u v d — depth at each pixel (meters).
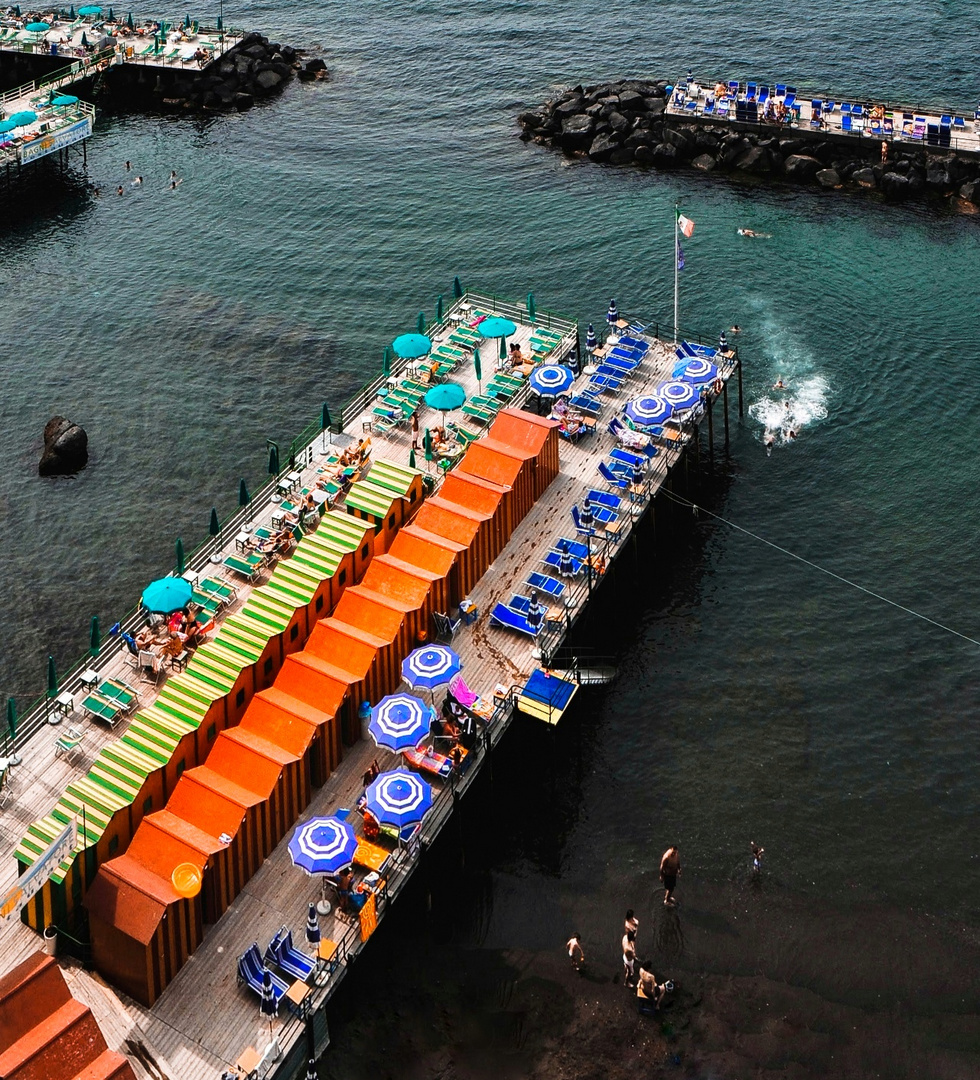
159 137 121.06
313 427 84.25
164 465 81.44
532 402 79.81
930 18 140.88
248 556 66.31
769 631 69.12
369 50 139.62
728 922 55.06
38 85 124.88
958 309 93.62
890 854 57.84
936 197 108.62
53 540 75.88
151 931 46.50
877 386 86.56
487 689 60.62
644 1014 51.44
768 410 84.56
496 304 90.56
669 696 65.62
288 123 123.75
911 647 68.00
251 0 153.12
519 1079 49.16
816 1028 51.06
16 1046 42.47
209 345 92.19
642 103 119.25
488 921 55.00
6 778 55.16
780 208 107.69
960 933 54.56
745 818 59.56
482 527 65.19
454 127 122.75
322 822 51.28
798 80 127.81
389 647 58.75
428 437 73.06
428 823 54.38
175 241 104.56
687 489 78.12
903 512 76.56
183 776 52.25
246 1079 45.28
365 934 49.69
